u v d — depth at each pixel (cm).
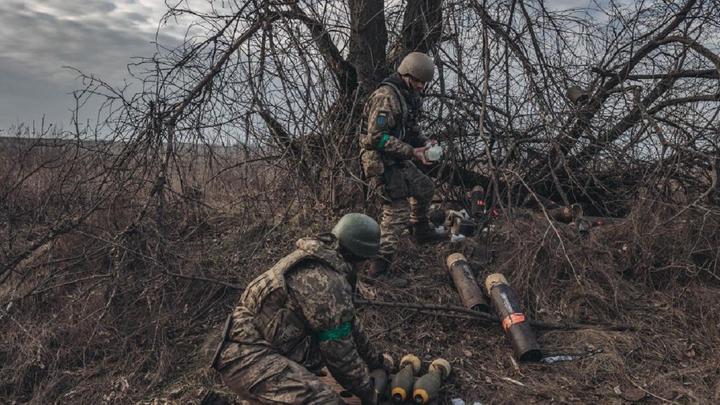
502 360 367
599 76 563
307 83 448
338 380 270
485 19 489
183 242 472
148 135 448
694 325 398
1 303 411
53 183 473
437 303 425
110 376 354
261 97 449
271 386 261
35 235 502
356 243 275
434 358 367
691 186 515
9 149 584
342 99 505
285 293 262
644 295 437
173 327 398
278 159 473
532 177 538
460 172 555
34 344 367
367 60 543
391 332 391
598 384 343
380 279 436
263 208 504
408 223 455
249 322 271
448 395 333
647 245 455
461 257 436
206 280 414
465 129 522
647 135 486
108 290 411
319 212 500
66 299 428
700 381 341
